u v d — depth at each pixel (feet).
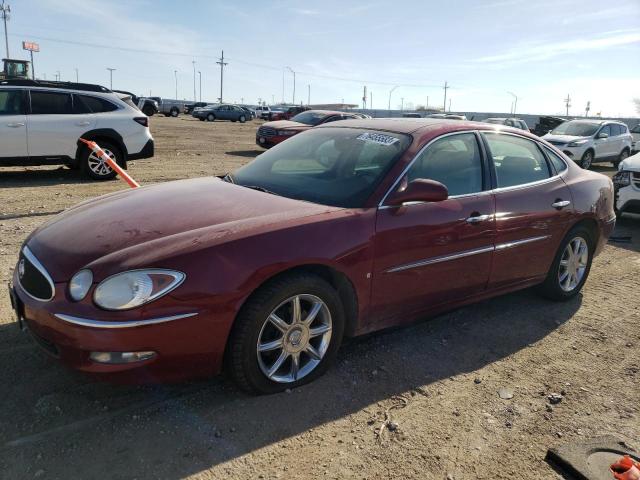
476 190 12.56
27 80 31.73
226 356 9.32
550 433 9.34
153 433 8.73
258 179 12.73
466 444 8.94
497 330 13.48
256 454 8.40
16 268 10.23
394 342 12.48
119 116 32.89
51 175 34.01
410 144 11.75
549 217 13.99
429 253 11.39
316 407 9.70
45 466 7.86
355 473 8.11
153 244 8.87
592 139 54.49
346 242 10.03
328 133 13.66
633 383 11.19
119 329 8.13
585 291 16.78
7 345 11.14
